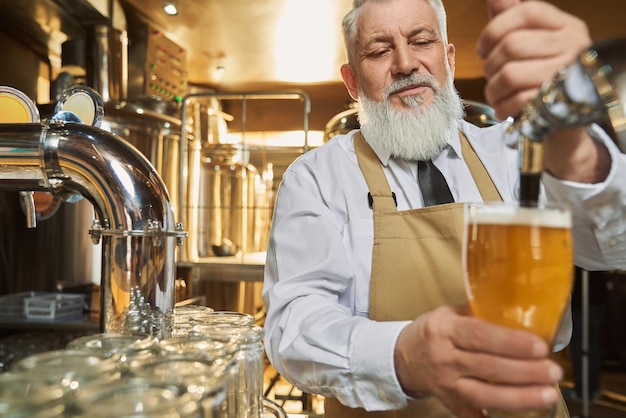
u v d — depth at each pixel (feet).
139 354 1.87
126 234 2.27
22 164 2.41
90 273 8.05
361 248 3.82
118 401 1.37
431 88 3.88
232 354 2.00
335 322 2.62
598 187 2.20
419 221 3.60
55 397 1.39
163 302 2.37
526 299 1.49
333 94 14.94
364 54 3.93
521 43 1.63
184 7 9.18
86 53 9.32
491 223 1.54
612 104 1.38
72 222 8.01
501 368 1.51
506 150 4.07
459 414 1.75
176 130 8.71
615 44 1.35
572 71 1.37
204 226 9.65
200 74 13.21
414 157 3.89
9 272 7.91
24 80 9.09
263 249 12.26
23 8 8.11
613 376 13.92
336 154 4.21
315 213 3.69
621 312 14.57
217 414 1.61
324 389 2.52
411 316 3.48
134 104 8.88
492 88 1.73
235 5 9.04
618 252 2.65
